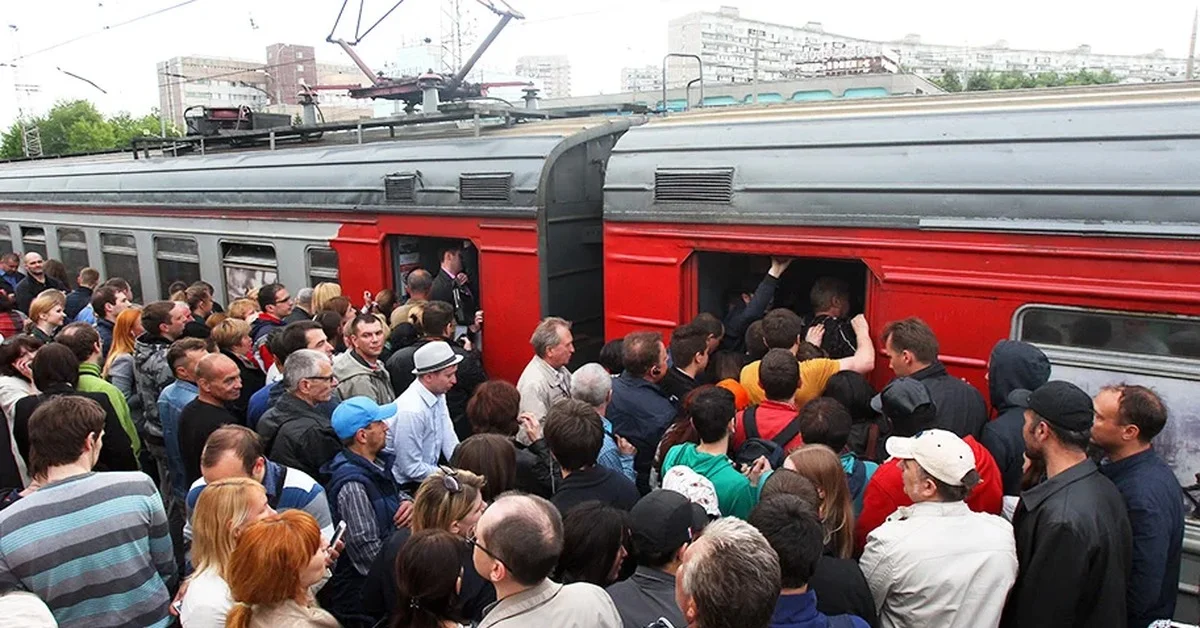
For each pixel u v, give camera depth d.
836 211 4.72
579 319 6.49
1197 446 3.78
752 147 5.11
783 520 2.57
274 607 2.58
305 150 8.09
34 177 11.91
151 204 9.66
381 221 7.10
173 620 3.48
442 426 4.80
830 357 5.01
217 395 4.63
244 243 8.56
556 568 3.18
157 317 5.89
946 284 4.37
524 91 8.15
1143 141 3.87
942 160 4.39
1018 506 3.13
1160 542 3.14
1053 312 4.11
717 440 3.70
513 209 6.14
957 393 3.89
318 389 4.31
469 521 3.15
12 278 10.85
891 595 3.01
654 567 2.83
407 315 6.34
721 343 5.51
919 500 3.08
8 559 3.10
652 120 6.14
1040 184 4.07
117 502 3.29
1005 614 3.08
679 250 5.39
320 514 3.62
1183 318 3.77
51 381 4.79
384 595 3.21
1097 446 3.67
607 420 4.44
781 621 2.55
